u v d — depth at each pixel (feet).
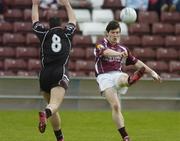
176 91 159.63
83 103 157.38
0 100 156.35
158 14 207.62
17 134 119.96
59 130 98.43
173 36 199.31
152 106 159.53
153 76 99.81
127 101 158.30
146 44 196.75
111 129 129.59
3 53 189.47
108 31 100.17
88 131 126.11
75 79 156.25
